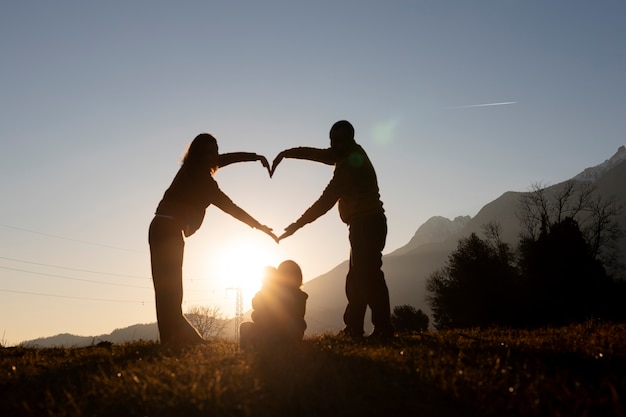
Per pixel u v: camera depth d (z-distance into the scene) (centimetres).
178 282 965
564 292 5269
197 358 705
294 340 808
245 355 691
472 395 494
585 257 5403
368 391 504
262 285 822
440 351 716
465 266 5766
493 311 5441
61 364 804
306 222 967
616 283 5206
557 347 770
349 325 973
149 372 614
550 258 5419
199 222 1000
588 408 459
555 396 489
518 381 532
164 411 470
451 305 5844
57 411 500
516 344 812
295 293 817
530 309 5175
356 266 945
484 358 660
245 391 505
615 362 641
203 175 984
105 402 511
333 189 943
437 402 484
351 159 944
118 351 952
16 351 1100
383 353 691
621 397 495
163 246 959
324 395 488
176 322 958
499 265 5734
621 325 1120
